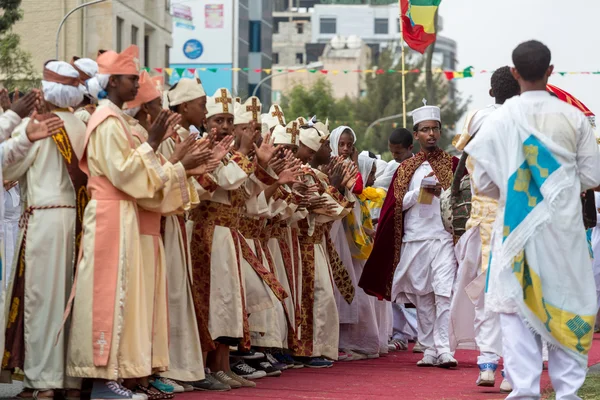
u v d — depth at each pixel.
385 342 14.49
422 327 13.27
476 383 10.58
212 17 70.38
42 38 44.31
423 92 87.75
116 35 46.06
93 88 8.82
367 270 13.45
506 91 10.41
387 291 13.44
